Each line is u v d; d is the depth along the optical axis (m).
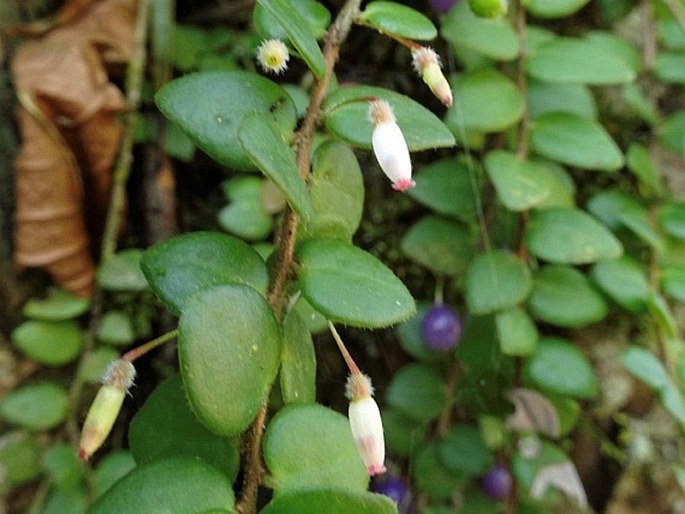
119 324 0.12
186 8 0.13
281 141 0.07
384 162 0.07
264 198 0.12
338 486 0.06
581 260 0.12
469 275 0.12
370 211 0.14
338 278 0.07
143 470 0.06
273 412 0.09
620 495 0.15
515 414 0.12
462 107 0.12
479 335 0.12
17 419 0.12
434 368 0.13
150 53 0.13
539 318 0.12
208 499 0.06
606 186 0.14
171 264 0.07
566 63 0.11
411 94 0.14
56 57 0.12
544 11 0.12
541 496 0.13
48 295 0.12
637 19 0.14
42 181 0.12
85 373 0.12
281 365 0.07
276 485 0.07
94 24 0.12
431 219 0.13
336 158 0.08
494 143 0.12
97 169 0.12
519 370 0.12
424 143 0.08
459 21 0.11
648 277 0.13
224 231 0.14
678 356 0.13
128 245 0.13
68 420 0.12
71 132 0.12
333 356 0.14
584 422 0.14
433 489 0.12
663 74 0.14
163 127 0.13
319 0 0.12
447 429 0.13
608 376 0.14
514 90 0.12
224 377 0.06
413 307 0.07
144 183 0.13
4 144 0.12
